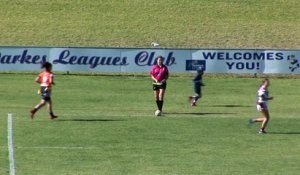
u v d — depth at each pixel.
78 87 147.12
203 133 94.50
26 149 81.75
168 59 159.00
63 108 120.19
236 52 159.88
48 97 103.38
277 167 74.50
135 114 113.38
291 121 107.12
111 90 144.88
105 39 193.62
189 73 162.62
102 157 78.19
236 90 148.50
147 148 83.56
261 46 189.12
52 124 99.50
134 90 145.62
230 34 198.88
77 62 160.38
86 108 121.06
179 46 188.62
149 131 95.25
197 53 159.00
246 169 73.38
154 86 111.56
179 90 146.75
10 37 193.25
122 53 159.88
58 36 195.38
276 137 92.38
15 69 159.25
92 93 140.25
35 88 144.12
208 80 159.12
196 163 75.94
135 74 162.38
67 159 76.88
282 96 142.00
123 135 91.81
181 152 81.56
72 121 102.69
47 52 159.50
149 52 159.75
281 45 190.50
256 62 160.75
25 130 93.94
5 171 70.81
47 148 82.56
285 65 161.38
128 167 73.50
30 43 188.75
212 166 74.56
